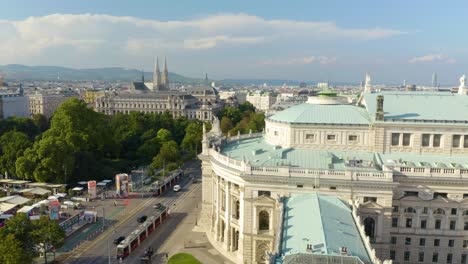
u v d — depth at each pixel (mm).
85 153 189125
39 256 103562
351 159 97562
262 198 92688
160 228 130750
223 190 109750
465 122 99188
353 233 72375
